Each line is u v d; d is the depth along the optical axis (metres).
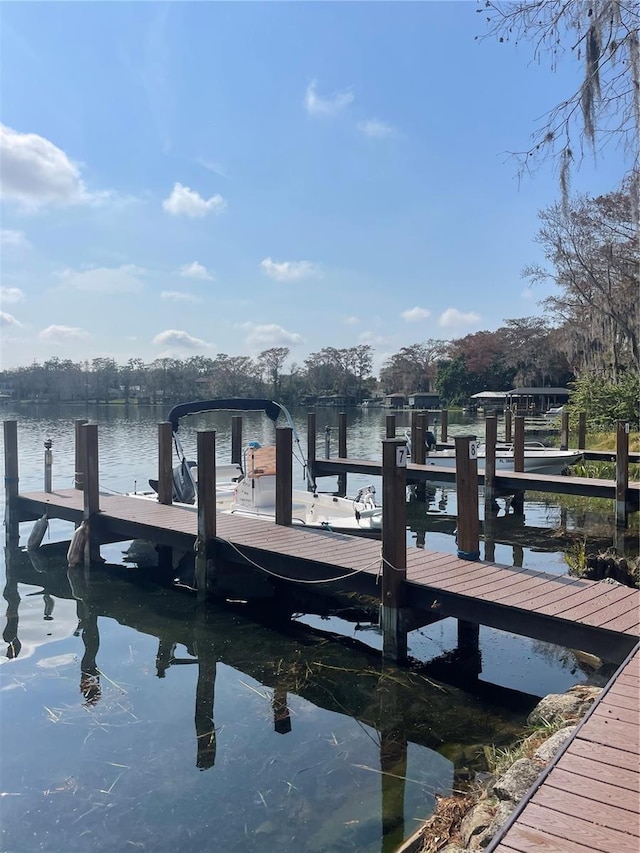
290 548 7.89
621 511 12.39
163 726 5.27
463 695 5.82
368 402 89.00
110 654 6.85
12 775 4.57
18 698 5.79
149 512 10.31
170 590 9.16
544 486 13.72
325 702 5.71
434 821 3.86
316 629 7.59
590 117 4.81
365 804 4.18
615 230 25.72
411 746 4.94
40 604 8.59
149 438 31.59
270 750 4.89
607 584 6.39
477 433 36.00
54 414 56.97
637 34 4.42
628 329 26.80
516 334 72.38
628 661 4.59
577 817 2.83
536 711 5.08
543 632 5.52
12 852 3.78
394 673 6.28
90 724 5.30
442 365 81.25
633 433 24.41
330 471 17.81
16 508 12.03
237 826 3.98
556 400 60.97
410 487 18.91
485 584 6.38
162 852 3.76
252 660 6.67
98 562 10.27
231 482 13.41
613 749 3.39
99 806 4.20
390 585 6.41
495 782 4.04
